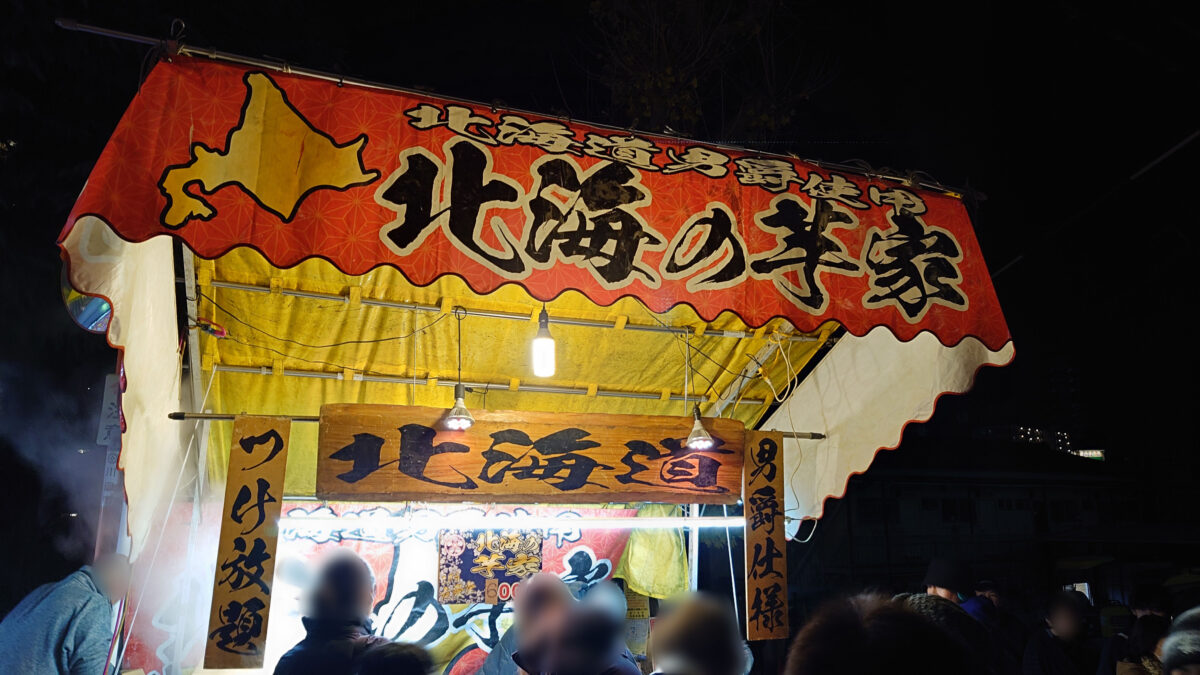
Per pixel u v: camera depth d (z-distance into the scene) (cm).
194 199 362
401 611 584
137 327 375
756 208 486
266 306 484
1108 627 1360
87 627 403
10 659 385
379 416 449
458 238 403
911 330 484
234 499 416
